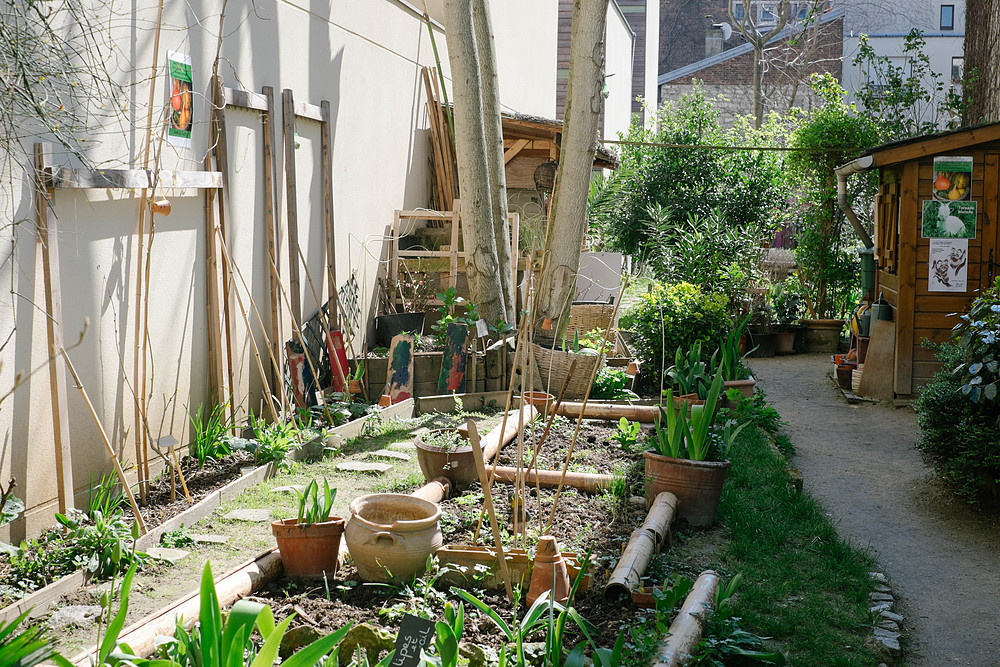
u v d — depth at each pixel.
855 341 13.01
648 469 5.80
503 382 9.20
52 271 4.98
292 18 8.22
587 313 12.05
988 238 10.07
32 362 4.96
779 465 7.12
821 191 16.00
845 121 15.81
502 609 4.09
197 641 2.95
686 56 45.66
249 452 6.67
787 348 14.89
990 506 6.60
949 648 4.33
